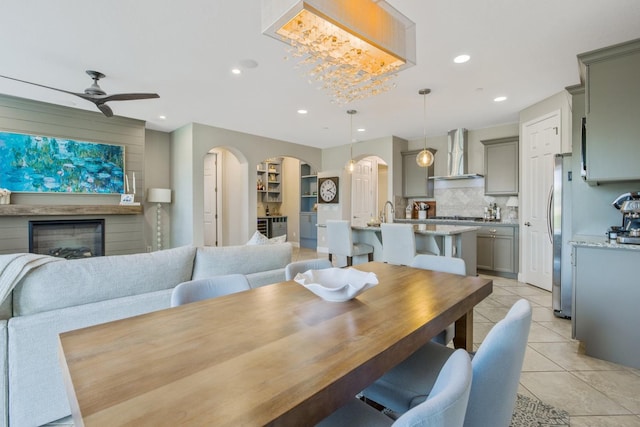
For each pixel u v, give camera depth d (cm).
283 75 346
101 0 222
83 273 183
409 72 335
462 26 251
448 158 596
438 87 376
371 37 164
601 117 239
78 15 239
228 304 142
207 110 476
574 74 341
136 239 549
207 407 68
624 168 231
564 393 196
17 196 441
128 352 95
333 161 762
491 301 376
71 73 342
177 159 596
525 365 230
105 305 185
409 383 124
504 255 499
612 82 235
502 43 277
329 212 757
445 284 175
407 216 659
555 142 400
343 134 632
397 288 167
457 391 63
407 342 107
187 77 352
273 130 600
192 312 131
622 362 228
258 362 88
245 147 623
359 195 778
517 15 237
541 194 428
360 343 100
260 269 262
